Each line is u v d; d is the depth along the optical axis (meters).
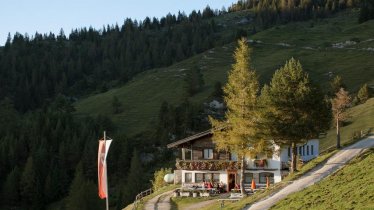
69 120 177.75
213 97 174.38
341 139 89.81
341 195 37.84
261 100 59.69
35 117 191.00
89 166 148.50
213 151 70.44
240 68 56.69
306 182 50.78
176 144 71.06
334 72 187.75
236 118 55.41
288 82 60.53
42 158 147.75
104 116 179.88
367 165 45.62
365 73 178.50
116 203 126.06
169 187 78.88
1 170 151.25
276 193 49.09
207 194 64.00
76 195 121.19
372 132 83.31
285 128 58.12
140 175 126.00
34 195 138.25
